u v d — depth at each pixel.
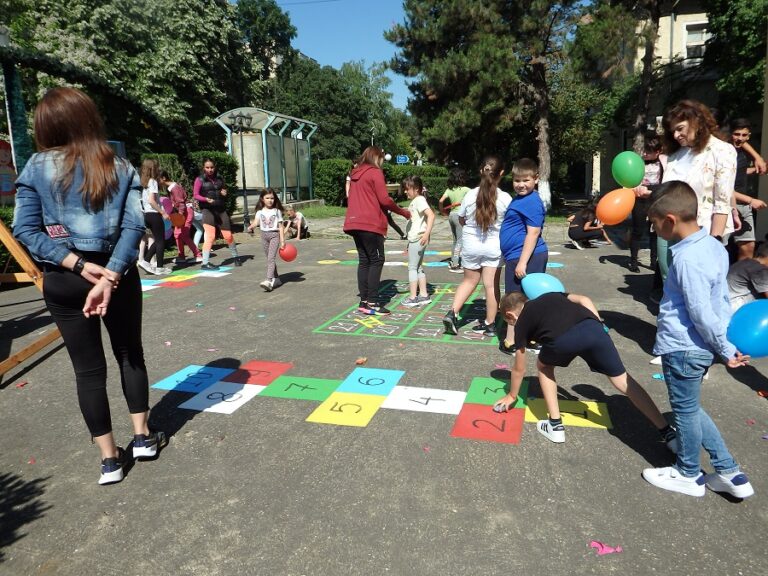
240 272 9.27
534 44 18.64
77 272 2.70
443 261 10.12
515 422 3.57
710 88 19.97
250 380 4.39
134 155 21.78
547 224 16.58
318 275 8.89
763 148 8.20
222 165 16.25
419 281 6.90
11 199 9.98
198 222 10.33
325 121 45.94
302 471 3.06
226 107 29.52
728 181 4.08
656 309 6.26
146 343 5.40
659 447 3.22
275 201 7.70
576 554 2.37
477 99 19.36
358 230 6.07
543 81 20.00
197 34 25.59
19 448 3.42
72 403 4.07
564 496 2.77
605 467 3.03
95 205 2.77
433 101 22.02
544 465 3.06
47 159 2.74
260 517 2.67
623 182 4.41
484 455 3.18
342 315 6.32
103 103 19.59
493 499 2.76
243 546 2.47
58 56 18.70
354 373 4.50
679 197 2.60
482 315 6.23
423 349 5.07
